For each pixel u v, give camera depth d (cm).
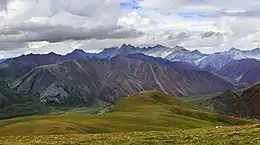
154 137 5438
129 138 5497
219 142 4772
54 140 5756
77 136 6238
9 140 6106
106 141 5319
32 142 5584
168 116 17325
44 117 13988
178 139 5194
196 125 15262
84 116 14200
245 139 4859
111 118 13775
